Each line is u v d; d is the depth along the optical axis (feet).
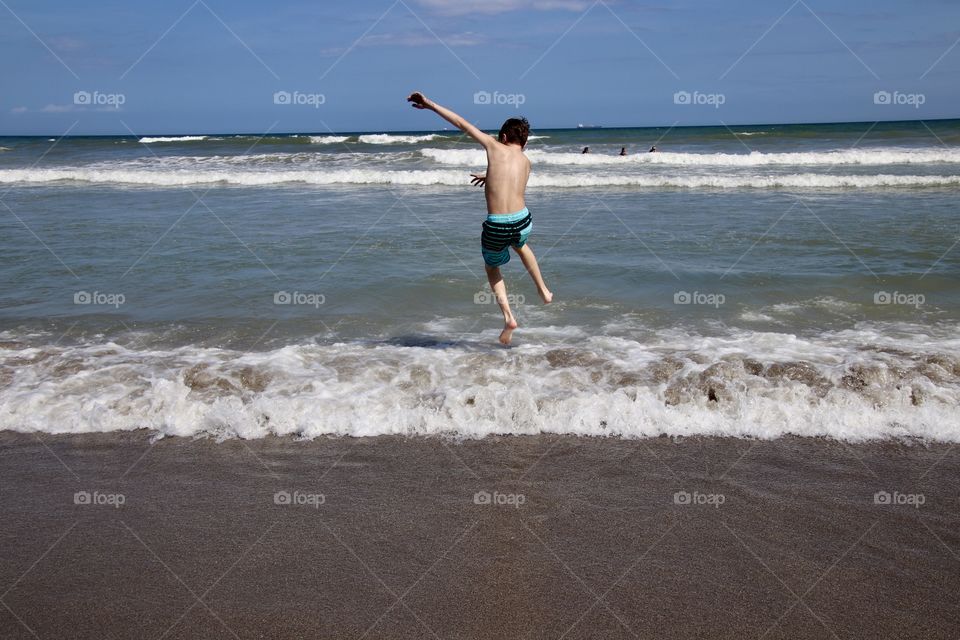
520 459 14.29
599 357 18.71
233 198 53.88
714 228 37.45
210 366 18.31
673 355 18.76
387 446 14.92
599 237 35.47
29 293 26.37
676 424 15.49
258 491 13.17
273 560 11.04
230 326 22.50
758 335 20.43
